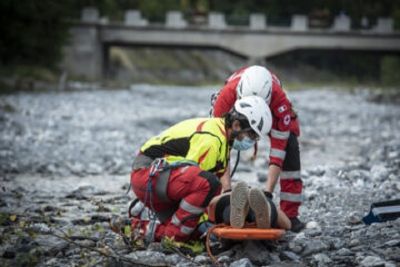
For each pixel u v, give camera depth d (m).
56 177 31.58
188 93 135.00
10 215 20.59
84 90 124.56
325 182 27.58
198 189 16.50
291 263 15.62
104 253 15.66
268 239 15.85
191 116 68.56
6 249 16.38
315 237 17.59
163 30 197.75
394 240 16.55
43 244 16.88
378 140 51.06
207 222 16.89
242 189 15.49
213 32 198.62
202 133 16.88
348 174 28.92
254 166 36.31
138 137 49.72
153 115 69.69
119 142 45.97
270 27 199.88
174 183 16.64
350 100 124.50
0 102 73.44
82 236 17.81
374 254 15.77
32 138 46.69
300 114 79.88
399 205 19.14
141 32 198.00
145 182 16.98
